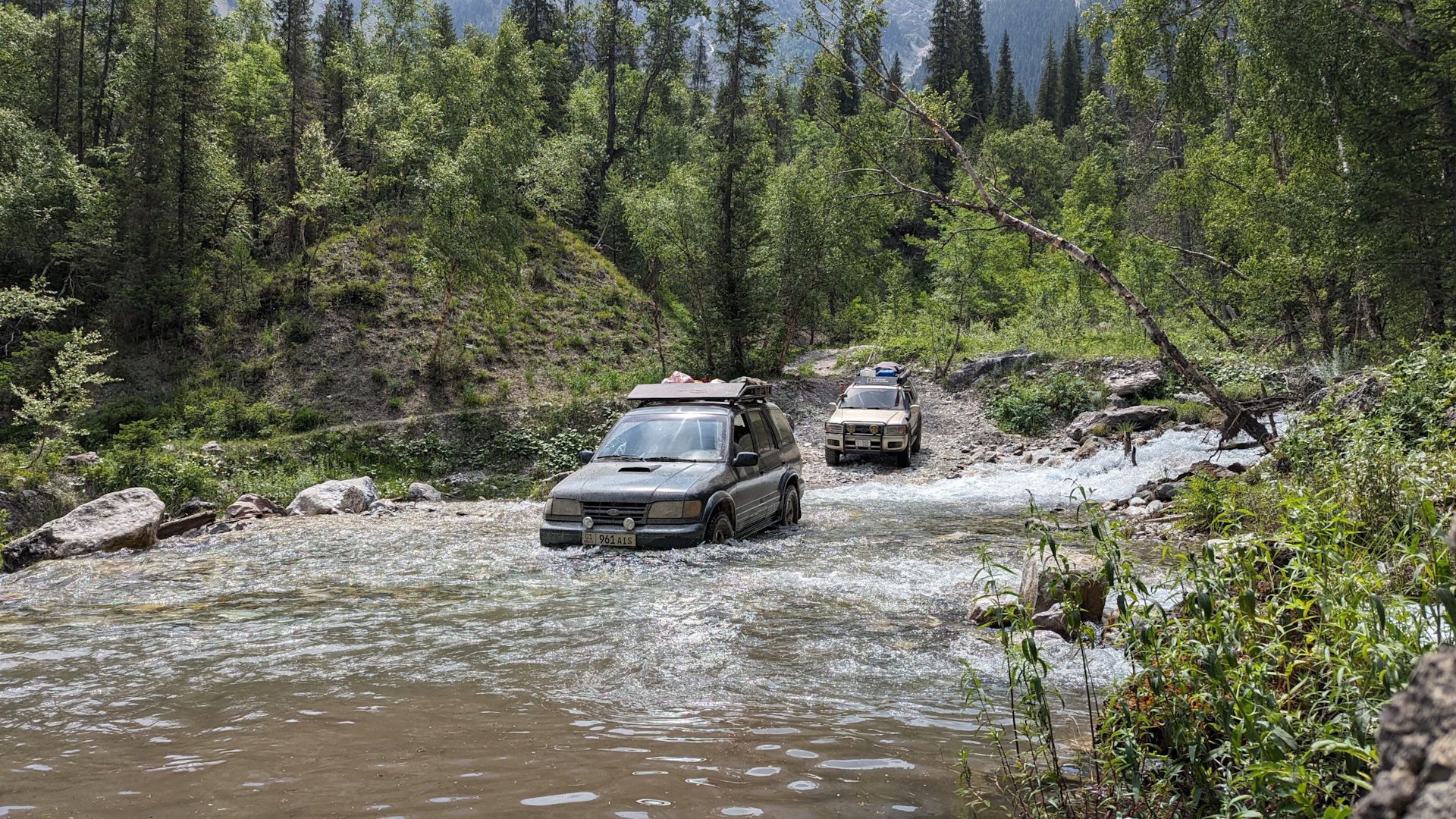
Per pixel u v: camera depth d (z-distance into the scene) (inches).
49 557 379.2
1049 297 1521.9
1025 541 362.6
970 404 1081.4
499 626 224.7
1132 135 1926.7
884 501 552.4
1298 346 1079.6
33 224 1242.6
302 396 1102.4
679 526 328.8
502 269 1166.3
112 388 1109.1
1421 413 353.4
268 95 2025.1
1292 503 141.2
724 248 1209.4
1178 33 820.0
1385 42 761.6
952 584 273.0
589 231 2094.0
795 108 1991.9
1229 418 553.6
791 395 1151.0
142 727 149.3
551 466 952.9
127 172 1326.3
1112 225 2313.0
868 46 623.2
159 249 1244.5
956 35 3722.9
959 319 1315.2
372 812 112.0
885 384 852.6
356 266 1318.9
